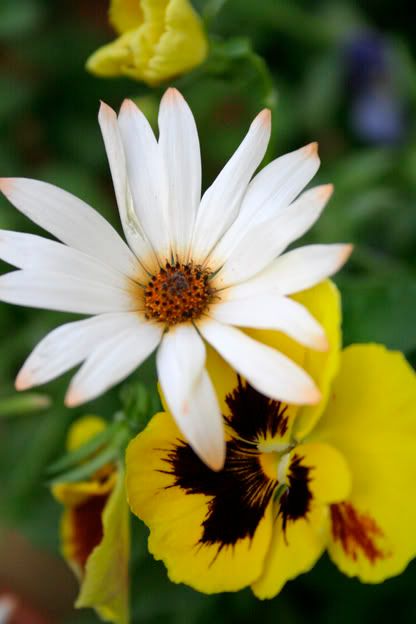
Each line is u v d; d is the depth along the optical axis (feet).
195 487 1.12
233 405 1.12
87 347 1.10
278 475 1.13
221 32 1.80
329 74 1.76
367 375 1.11
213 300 1.13
